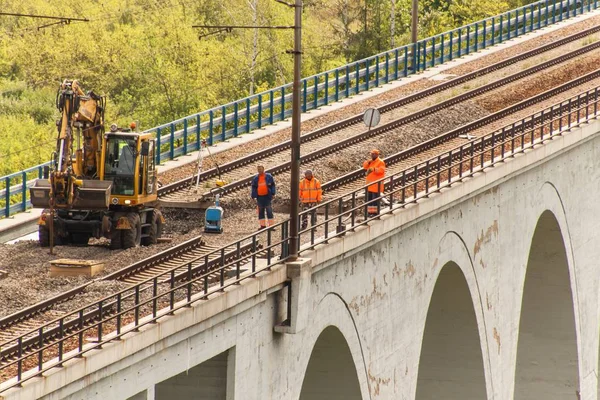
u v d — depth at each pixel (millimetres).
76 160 121438
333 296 105500
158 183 144625
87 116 118500
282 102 190000
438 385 138875
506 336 145250
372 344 113750
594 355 171875
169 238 126500
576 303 163125
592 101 182875
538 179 149375
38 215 144125
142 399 81875
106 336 79500
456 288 134500
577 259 163625
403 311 119688
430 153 159250
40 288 99312
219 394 92250
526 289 162750
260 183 122000
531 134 146000
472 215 132750
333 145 163250
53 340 85688
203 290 91312
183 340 84750
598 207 169500
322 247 101812
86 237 123188
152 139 125000
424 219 121250
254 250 94312
